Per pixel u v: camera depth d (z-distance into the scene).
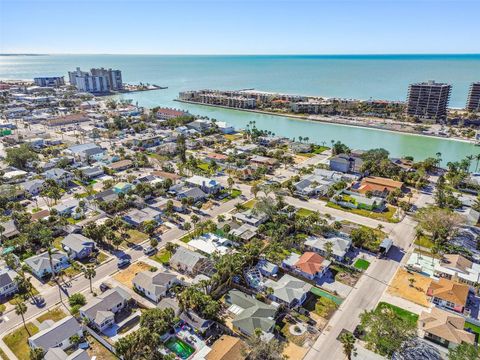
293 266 94.88
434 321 73.12
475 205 128.88
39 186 143.50
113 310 78.62
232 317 77.50
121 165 172.75
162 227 117.44
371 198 136.25
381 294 85.56
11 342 71.06
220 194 144.88
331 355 67.81
